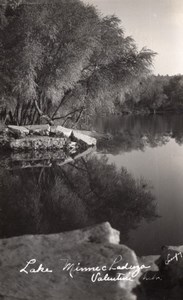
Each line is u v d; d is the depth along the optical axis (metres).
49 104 23.12
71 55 19.67
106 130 27.09
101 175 11.91
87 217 7.70
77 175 11.97
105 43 21.56
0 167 13.13
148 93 46.41
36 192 9.77
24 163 14.09
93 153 16.72
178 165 13.23
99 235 4.68
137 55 22.02
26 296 3.64
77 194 9.67
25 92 19.42
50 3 19.91
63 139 18.09
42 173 12.18
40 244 4.53
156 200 8.83
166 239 6.36
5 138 18.03
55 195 9.48
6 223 7.30
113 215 7.92
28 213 7.95
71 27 19.75
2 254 4.30
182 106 48.12
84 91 22.33
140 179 11.11
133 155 15.89
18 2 19.98
